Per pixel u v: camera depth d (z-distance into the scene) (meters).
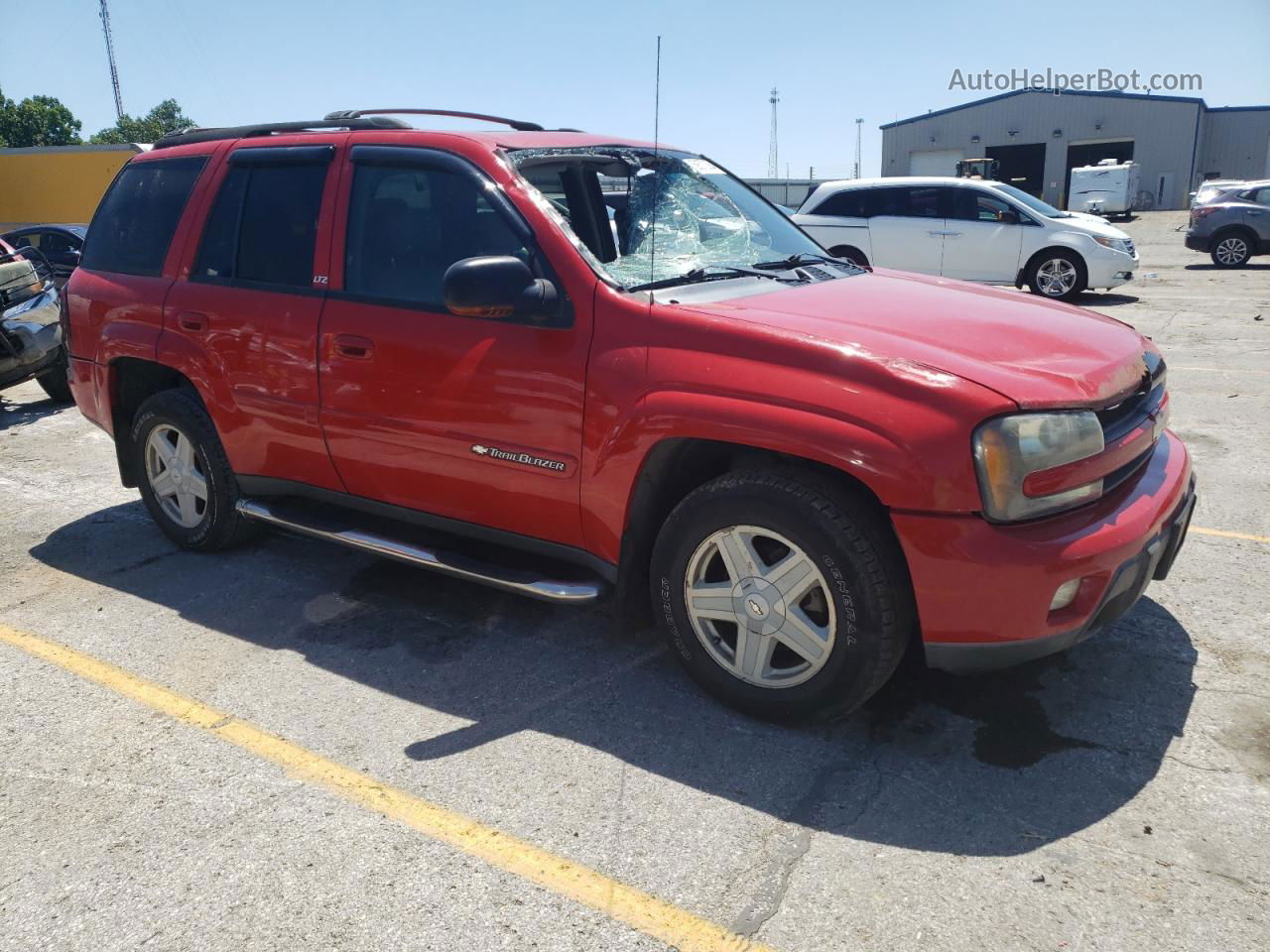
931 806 2.63
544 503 3.24
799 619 2.86
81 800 2.75
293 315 3.74
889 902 2.28
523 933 2.22
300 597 4.11
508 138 3.55
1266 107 46.34
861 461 2.59
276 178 3.93
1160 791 2.66
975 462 2.54
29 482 5.91
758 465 2.98
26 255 8.60
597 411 3.01
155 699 3.29
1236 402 7.10
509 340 3.19
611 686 3.32
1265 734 2.92
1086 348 3.04
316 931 2.25
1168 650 3.45
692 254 3.57
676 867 2.43
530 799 2.71
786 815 2.61
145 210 4.48
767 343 2.78
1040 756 2.84
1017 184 49.09
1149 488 2.93
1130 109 45.38
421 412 3.41
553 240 3.16
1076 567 2.57
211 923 2.28
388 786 2.78
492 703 3.22
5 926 2.29
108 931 2.27
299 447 3.87
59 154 22.92
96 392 4.63
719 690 3.10
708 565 3.09
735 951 2.16
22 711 3.23
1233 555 4.27
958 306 3.34
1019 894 2.29
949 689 3.21
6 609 4.05
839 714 2.90
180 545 4.62
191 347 4.11
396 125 3.81
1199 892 2.29
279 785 2.80
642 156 3.88
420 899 2.34
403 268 3.50
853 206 14.24
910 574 2.65
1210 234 18.41
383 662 3.52
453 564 3.43
